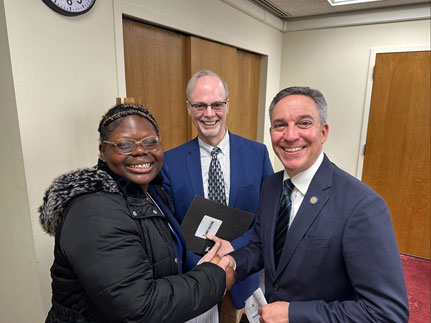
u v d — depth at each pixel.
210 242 1.23
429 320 2.01
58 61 1.19
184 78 2.00
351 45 2.86
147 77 1.72
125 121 0.77
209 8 2.01
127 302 0.62
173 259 0.82
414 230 2.88
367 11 2.69
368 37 2.78
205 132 1.32
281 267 0.88
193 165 1.37
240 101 2.79
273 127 0.91
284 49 3.19
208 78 1.30
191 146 1.41
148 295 0.64
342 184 0.82
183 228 1.22
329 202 0.81
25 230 1.21
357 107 2.94
